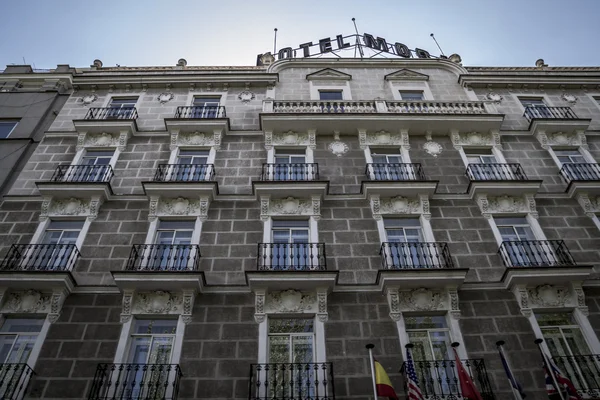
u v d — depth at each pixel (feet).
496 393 44.04
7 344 47.91
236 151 68.90
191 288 50.16
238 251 55.57
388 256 54.34
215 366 45.57
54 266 53.01
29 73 79.82
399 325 48.67
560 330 49.70
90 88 79.66
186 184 59.98
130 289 50.16
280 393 43.57
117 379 44.16
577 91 83.25
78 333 47.80
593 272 54.34
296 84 81.41
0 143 69.21
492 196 62.23
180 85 80.43
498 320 49.57
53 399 43.11
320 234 57.36
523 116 77.00
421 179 63.05
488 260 55.42
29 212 59.88
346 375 45.09
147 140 70.69
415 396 39.58
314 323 49.39
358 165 66.90
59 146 69.51
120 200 61.31
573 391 40.52
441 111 73.92
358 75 83.66
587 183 62.34
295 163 67.21
